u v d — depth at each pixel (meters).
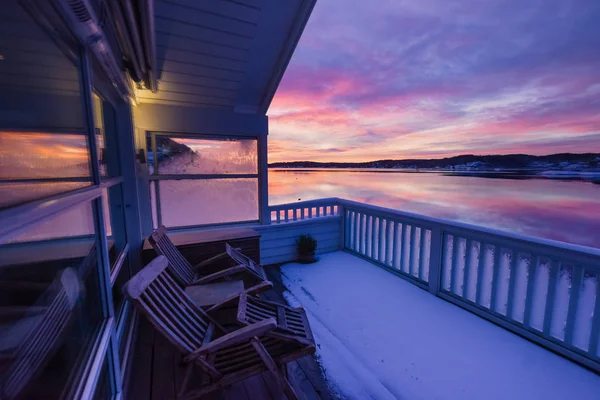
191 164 3.90
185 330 1.65
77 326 1.26
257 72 3.52
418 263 3.67
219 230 3.84
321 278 3.92
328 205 5.00
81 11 1.00
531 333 2.51
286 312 2.13
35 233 0.97
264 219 4.36
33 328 0.98
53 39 1.05
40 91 1.01
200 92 3.54
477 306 2.95
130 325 2.30
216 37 2.97
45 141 1.04
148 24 1.66
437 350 2.38
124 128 2.73
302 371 2.11
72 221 1.25
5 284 0.88
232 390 1.86
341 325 2.77
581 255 2.13
